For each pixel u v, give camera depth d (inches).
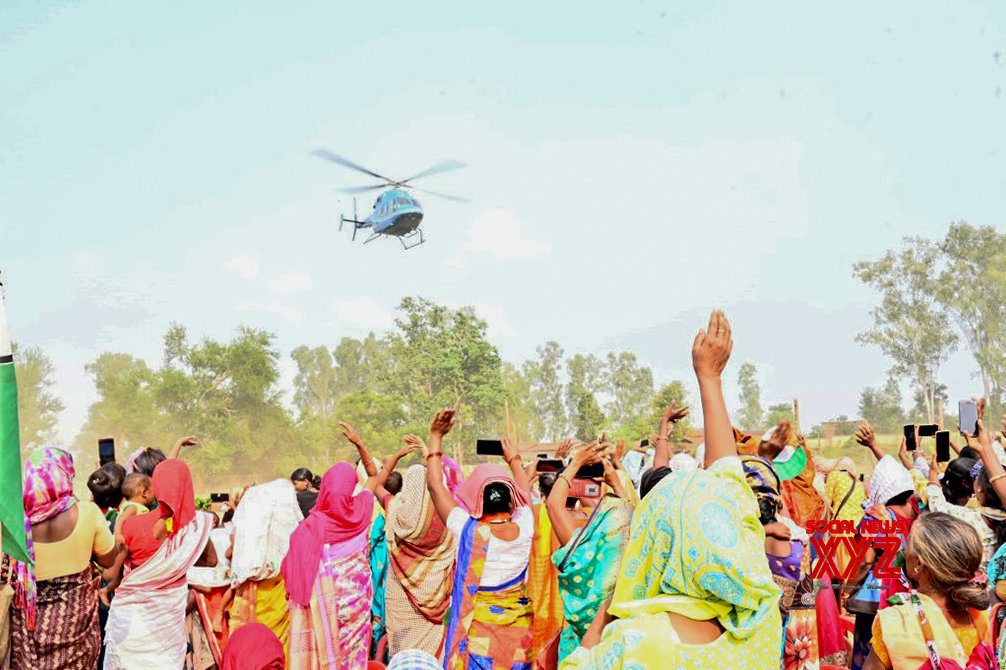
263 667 172.9
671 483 104.7
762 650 99.1
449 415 227.3
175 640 240.2
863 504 265.0
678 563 100.2
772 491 197.0
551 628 210.2
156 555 237.5
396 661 134.6
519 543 214.4
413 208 2422.5
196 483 3818.9
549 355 5369.1
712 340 115.3
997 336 4153.5
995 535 194.4
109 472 283.4
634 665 96.1
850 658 264.2
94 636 231.6
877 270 4274.1
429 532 262.7
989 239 4210.1
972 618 133.2
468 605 212.1
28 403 3501.5
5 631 236.4
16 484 157.8
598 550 166.7
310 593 235.9
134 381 3846.0
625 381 4682.6
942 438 295.7
